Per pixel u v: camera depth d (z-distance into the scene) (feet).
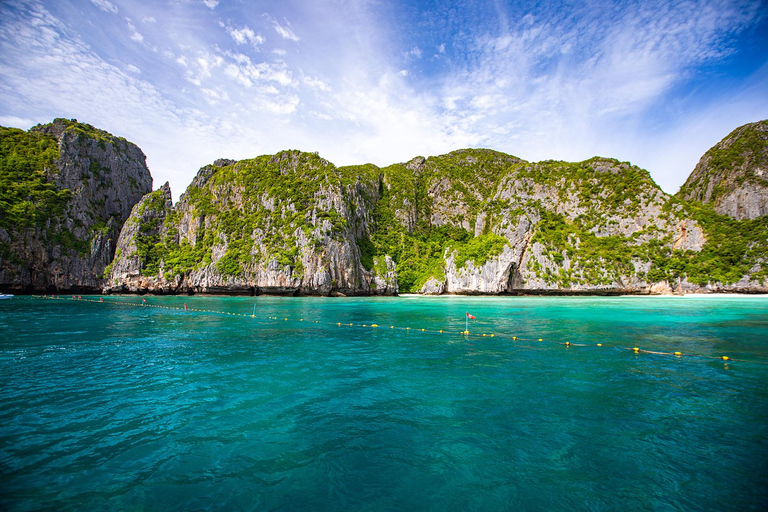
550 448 30.58
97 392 44.57
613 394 44.57
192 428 34.17
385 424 35.42
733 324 110.52
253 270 278.46
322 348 74.38
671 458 28.96
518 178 386.93
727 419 36.76
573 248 314.55
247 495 23.67
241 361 61.98
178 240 326.03
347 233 302.04
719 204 346.54
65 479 25.25
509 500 23.48
